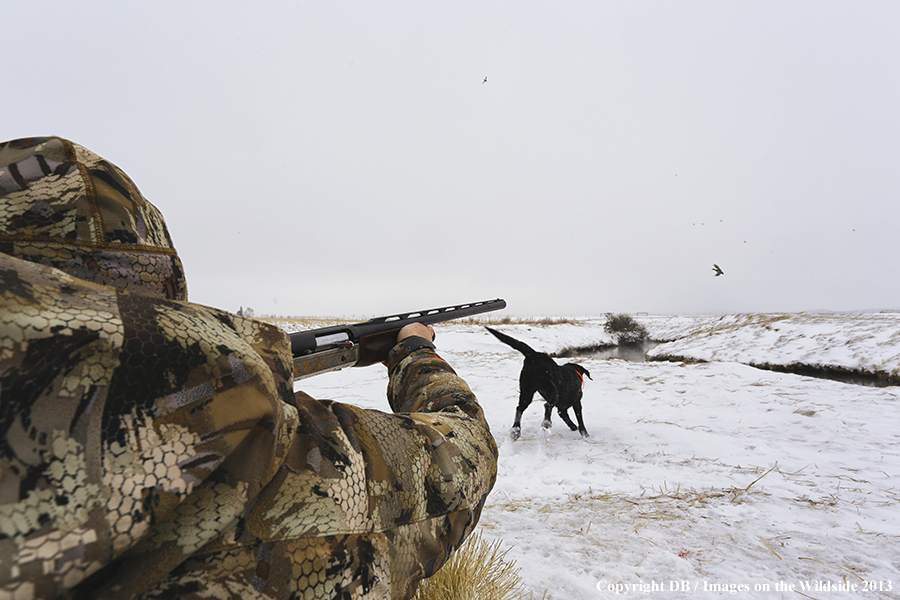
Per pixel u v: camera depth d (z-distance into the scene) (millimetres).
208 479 399
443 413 805
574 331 26641
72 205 493
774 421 5816
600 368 11352
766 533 2691
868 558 2381
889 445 4754
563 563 2322
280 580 448
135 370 360
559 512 3047
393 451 613
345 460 539
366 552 533
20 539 268
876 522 2852
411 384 938
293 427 514
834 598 2012
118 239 521
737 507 3113
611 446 4840
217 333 449
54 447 298
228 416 408
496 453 822
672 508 3105
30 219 474
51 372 309
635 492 3459
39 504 282
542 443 5094
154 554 372
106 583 345
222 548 420
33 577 270
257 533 442
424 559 635
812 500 3234
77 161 524
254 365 458
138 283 535
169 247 639
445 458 677
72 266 486
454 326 21953
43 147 516
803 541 2580
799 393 7434
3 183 479
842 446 4723
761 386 8156
